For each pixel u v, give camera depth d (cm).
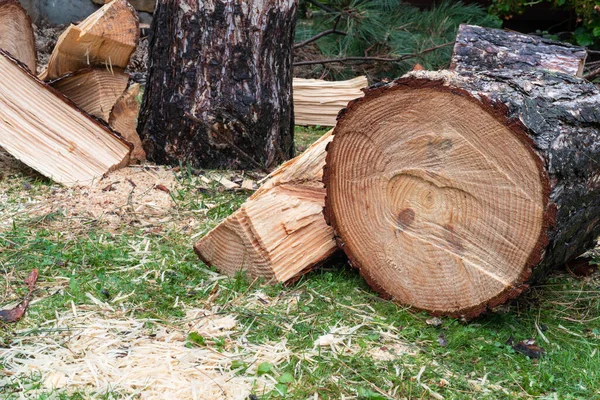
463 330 349
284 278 385
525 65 600
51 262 399
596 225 399
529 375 318
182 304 364
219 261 405
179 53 559
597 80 977
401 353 329
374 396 289
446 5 1123
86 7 1157
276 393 288
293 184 417
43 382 285
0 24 587
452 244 352
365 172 371
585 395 307
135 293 371
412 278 367
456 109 336
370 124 362
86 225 462
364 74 1042
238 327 341
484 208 339
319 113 788
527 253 332
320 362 312
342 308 367
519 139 322
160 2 566
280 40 576
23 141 520
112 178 533
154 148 578
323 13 1096
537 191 323
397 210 366
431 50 1006
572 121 345
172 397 282
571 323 377
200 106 562
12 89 517
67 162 527
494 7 1145
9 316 336
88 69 551
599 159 360
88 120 537
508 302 359
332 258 408
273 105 579
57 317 339
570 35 1158
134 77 941
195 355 311
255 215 388
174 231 461
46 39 1080
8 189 509
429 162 350
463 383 307
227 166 575
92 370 294
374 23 1041
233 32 554
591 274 439
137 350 314
